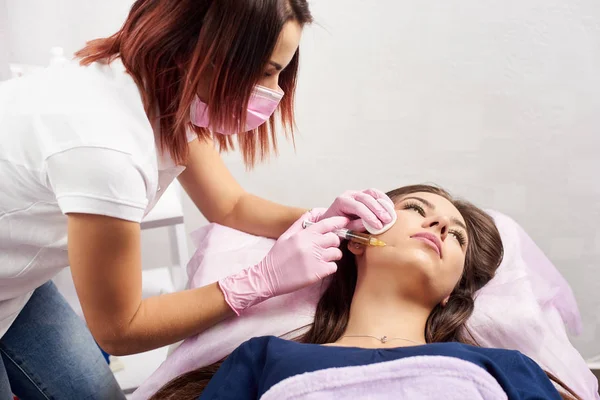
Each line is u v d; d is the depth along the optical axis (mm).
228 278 1143
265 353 1111
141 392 1267
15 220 955
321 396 986
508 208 1981
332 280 1342
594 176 1909
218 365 1226
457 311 1295
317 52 1764
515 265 1415
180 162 994
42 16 1635
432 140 1891
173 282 1872
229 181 1422
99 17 1670
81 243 867
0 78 1601
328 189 1961
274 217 1412
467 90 1818
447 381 982
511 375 1048
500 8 1716
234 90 844
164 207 1520
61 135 847
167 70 859
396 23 1734
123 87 892
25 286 1084
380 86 1814
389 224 1249
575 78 1791
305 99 1825
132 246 893
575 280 2049
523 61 1776
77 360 1252
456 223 1314
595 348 2076
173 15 819
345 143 1892
